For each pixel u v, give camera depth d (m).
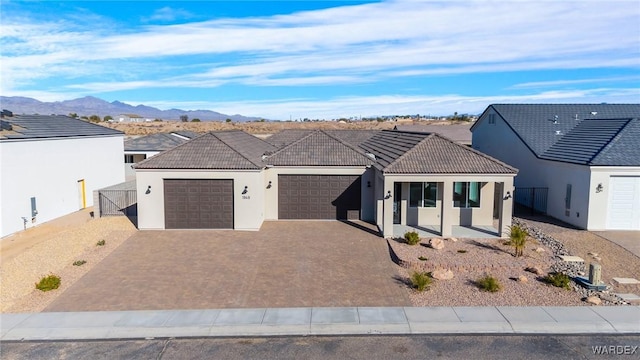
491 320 12.23
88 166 30.75
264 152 28.88
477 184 22.45
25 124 26.98
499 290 14.34
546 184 25.23
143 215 22.25
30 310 13.26
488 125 34.69
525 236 17.88
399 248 18.59
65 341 11.44
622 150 21.50
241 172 22.06
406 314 12.67
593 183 21.05
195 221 22.42
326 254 18.47
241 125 112.69
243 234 21.58
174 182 22.25
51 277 14.93
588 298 13.49
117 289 14.87
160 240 20.56
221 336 11.62
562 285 14.56
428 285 14.66
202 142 23.92
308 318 12.48
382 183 21.77
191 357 10.59
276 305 13.48
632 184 21.05
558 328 11.86
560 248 18.72
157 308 13.33
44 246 19.70
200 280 15.64
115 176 35.03
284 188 24.45
